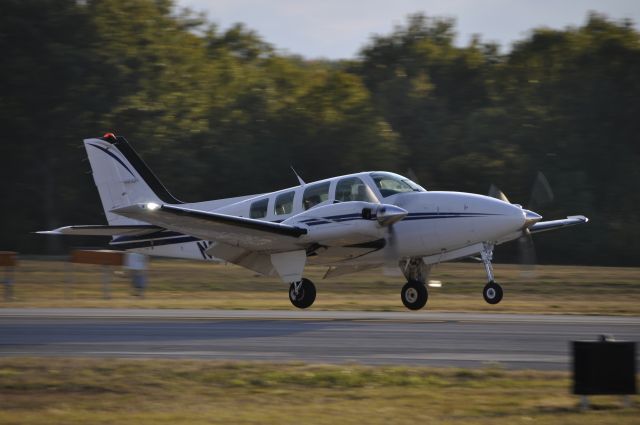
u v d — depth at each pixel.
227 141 182.00
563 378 39.44
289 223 67.38
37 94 168.00
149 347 49.72
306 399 35.69
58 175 175.38
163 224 64.81
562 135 187.12
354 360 44.88
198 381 39.28
